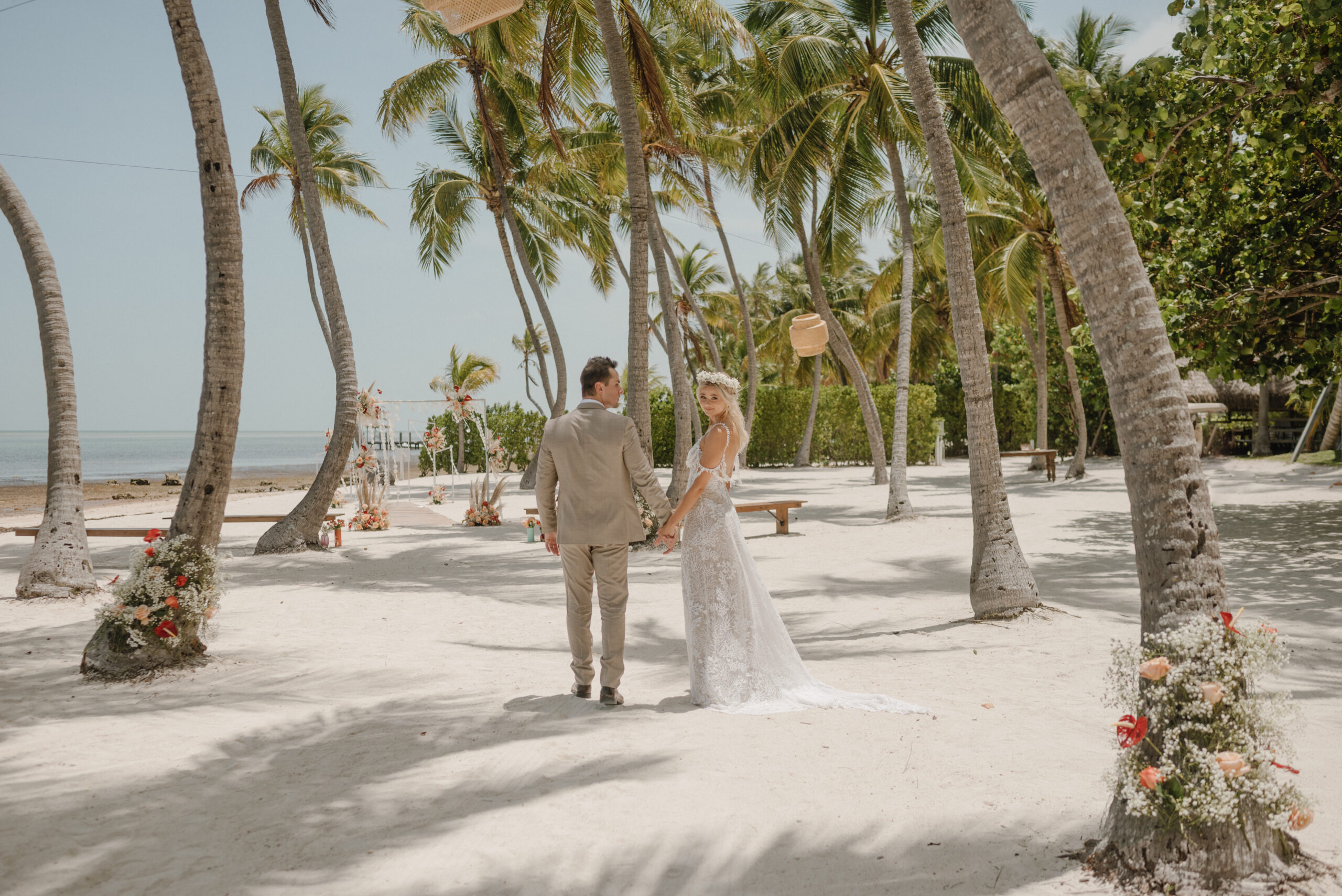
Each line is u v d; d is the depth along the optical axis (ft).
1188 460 9.00
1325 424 83.97
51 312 29.96
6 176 29.37
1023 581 22.84
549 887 9.06
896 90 48.49
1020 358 103.24
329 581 32.48
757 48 49.62
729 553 15.94
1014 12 9.60
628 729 14.28
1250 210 34.19
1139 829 8.67
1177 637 8.49
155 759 13.26
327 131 87.81
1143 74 29.78
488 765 12.67
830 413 115.14
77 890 9.09
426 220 82.17
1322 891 8.08
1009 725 14.17
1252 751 8.38
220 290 19.86
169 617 18.94
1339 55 28.02
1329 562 30.22
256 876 9.36
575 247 89.15
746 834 10.18
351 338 42.78
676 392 44.14
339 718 15.34
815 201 64.08
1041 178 9.52
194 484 19.63
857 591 28.60
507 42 49.88
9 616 26.09
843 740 13.46
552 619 25.39
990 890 8.68
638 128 40.22
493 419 110.83
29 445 513.86
